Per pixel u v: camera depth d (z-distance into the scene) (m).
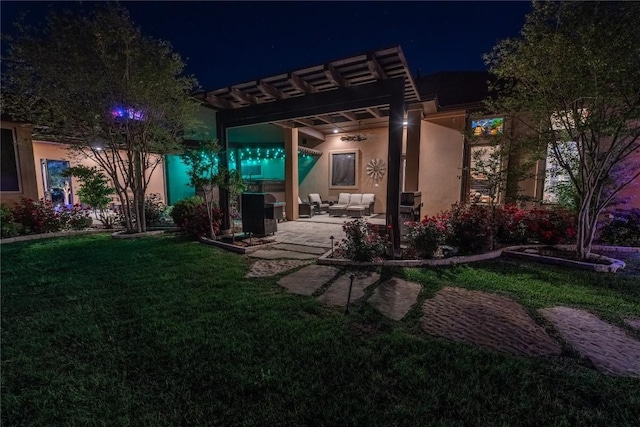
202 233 6.57
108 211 9.48
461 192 7.49
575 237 4.96
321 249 5.50
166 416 1.59
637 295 3.15
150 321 2.66
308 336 2.36
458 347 2.17
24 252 5.30
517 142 4.76
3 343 2.34
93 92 5.87
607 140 4.29
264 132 11.16
